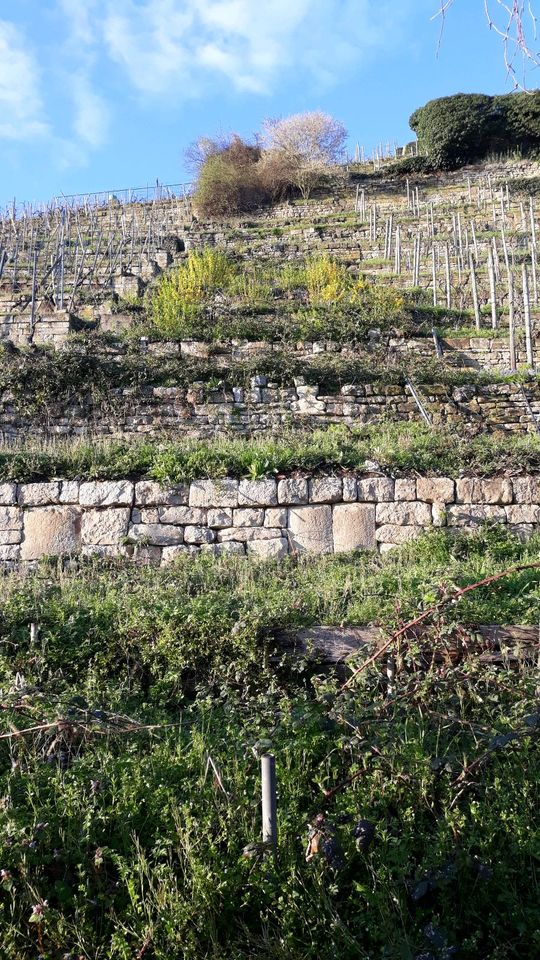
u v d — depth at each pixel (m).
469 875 3.74
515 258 20.66
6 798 3.89
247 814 4.00
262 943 3.43
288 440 10.48
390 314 15.24
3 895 3.65
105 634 6.01
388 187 31.56
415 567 7.68
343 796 4.07
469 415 12.47
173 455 9.28
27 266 22.91
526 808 4.00
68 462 9.38
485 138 33.75
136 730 4.58
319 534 8.82
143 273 20.69
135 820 3.99
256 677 5.57
